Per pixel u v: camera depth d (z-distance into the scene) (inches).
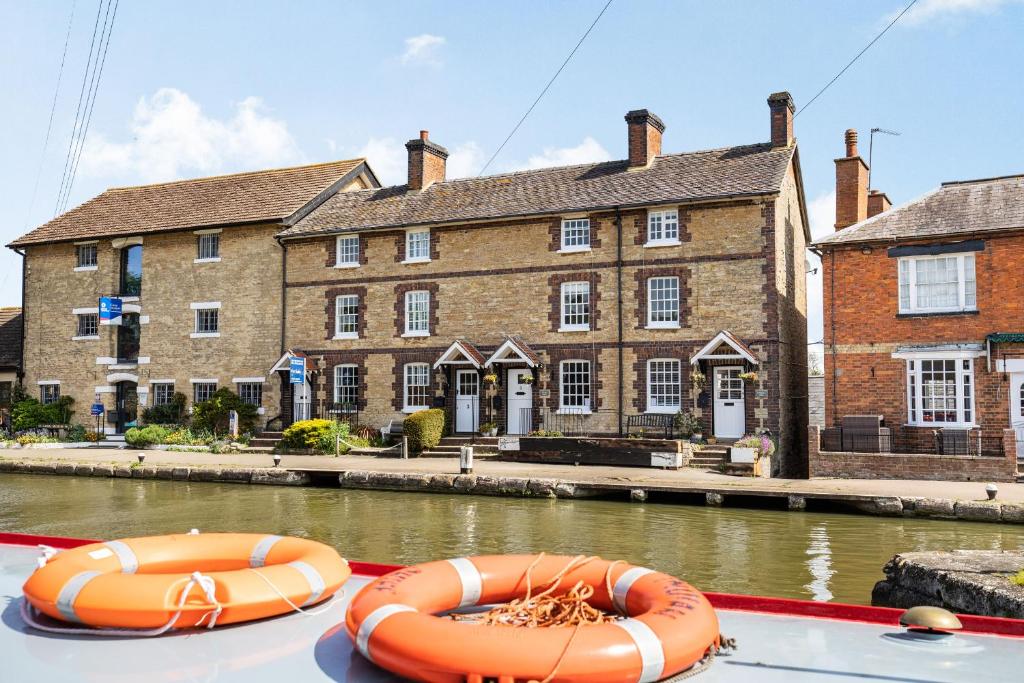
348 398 1235.2
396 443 1160.2
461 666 156.3
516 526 637.9
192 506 745.6
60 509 730.2
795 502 715.4
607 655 157.6
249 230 1299.2
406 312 1197.7
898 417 915.4
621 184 1123.3
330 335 1238.9
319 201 1323.8
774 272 1008.2
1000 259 881.5
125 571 227.1
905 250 916.0
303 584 212.8
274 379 1264.8
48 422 1365.7
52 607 197.5
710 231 1040.8
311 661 186.9
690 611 182.2
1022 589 323.9
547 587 217.2
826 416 944.9
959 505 652.7
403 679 176.7
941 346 899.4
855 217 1064.8
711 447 995.9
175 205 1407.5
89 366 1391.5
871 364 928.9
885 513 680.4
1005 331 876.0
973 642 206.4
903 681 180.9
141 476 953.5
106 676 178.2
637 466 954.1
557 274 1114.1
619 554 536.1
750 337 1014.4
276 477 895.1
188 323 1331.2
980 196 930.1
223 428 1269.7
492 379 1112.2
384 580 202.5
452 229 1174.3
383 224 1203.9
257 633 202.4
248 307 1291.8
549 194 1156.5
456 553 536.4
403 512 708.0
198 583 198.4
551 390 1106.7
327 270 1246.3
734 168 1072.8
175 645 194.2
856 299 938.7
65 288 1424.7
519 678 154.5
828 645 203.5
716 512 706.8
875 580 466.3
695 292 1043.3
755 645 203.2
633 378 1066.1
